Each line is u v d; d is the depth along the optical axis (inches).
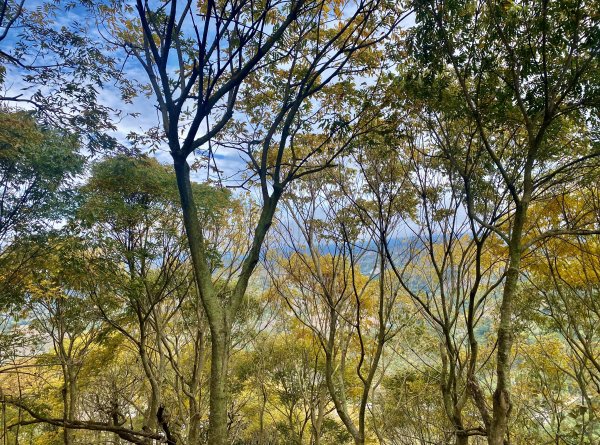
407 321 281.1
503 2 157.2
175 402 430.3
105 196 324.8
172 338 555.5
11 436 431.5
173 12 125.2
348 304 296.7
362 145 213.3
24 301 318.3
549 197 226.4
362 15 190.4
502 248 257.4
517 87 159.5
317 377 501.7
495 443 152.3
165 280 377.4
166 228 349.4
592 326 265.9
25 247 294.8
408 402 354.9
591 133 187.5
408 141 216.7
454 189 213.2
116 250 323.3
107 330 427.5
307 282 309.0
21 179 270.1
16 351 351.9
